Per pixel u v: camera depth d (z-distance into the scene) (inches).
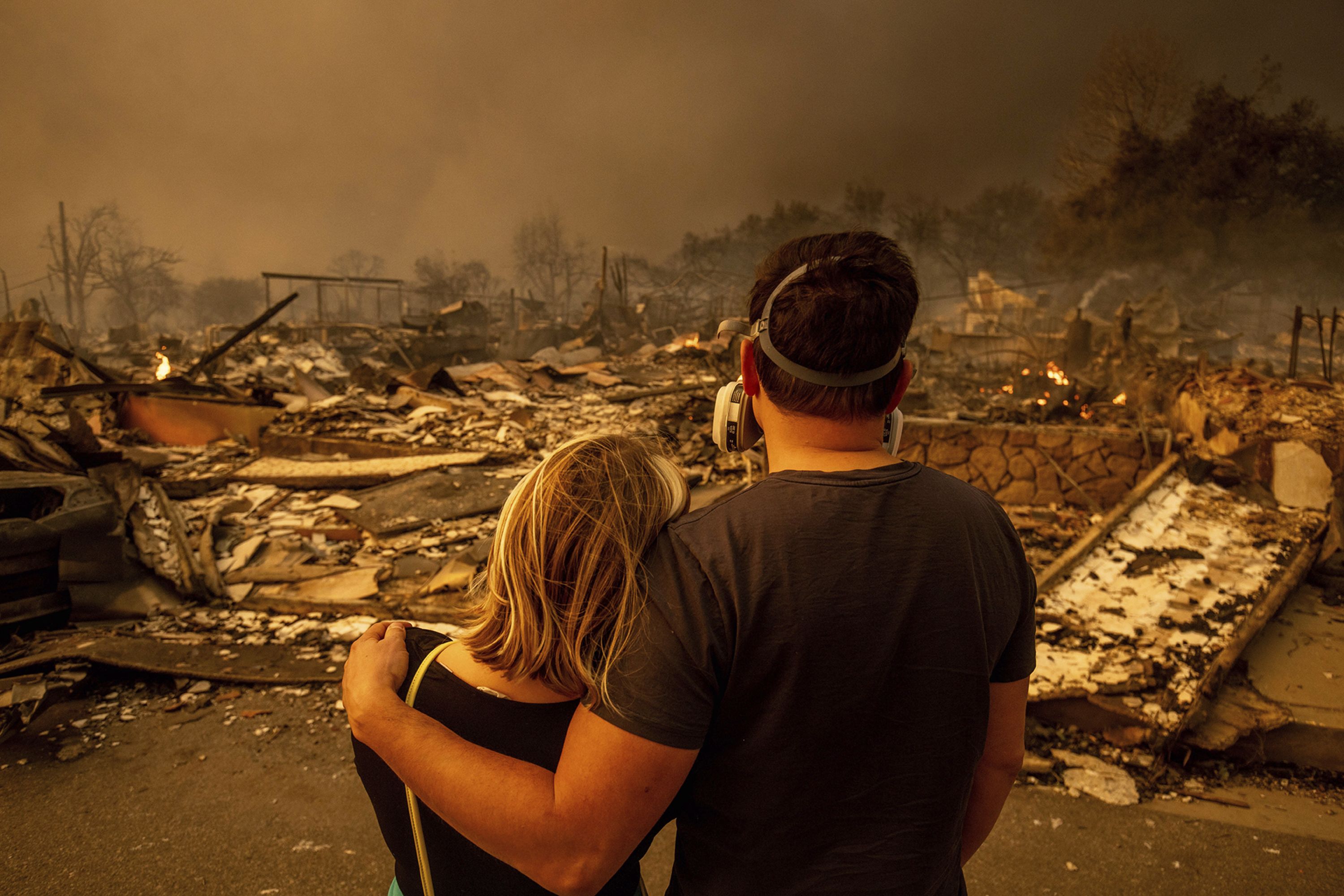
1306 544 170.7
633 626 29.0
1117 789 109.4
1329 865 95.1
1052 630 139.6
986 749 36.4
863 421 32.1
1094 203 1344.7
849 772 29.3
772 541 29.0
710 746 30.3
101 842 98.2
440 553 210.4
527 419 381.4
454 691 33.9
